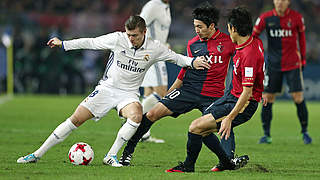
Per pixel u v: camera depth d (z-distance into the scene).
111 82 22.44
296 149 30.64
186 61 22.88
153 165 23.06
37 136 34.09
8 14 78.00
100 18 80.06
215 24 22.94
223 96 21.23
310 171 22.14
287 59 35.19
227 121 19.75
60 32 77.12
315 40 78.62
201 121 20.42
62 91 76.69
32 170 20.39
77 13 87.44
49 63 76.19
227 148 22.94
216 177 19.31
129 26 21.11
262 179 19.25
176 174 19.84
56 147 28.22
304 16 88.50
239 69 20.19
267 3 88.00
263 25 35.59
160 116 23.11
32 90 76.88
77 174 19.53
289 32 35.22
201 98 23.23
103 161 22.45
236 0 71.00
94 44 22.31
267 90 34.78
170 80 46.59
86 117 22.33
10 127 39.25
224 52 23.12
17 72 75.94
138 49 21.97
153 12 31.61
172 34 79.31
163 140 33.53
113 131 38.25
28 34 76.88
